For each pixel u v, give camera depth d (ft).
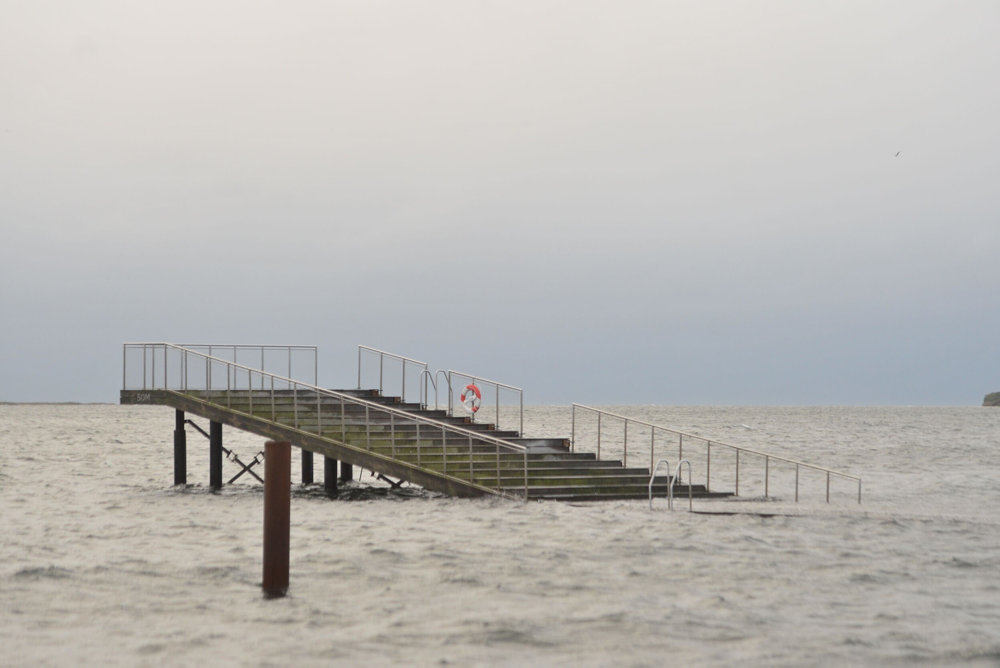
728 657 49.37
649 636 53.31
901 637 53.16
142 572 70.74
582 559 74.95
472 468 107.76
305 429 117.39
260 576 69.36
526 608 59.62
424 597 62.59
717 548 79.36
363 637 52.95
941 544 83.20
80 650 50.21
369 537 85.97
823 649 50.83
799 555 77.00
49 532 92.84
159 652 49.96
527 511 98.37
